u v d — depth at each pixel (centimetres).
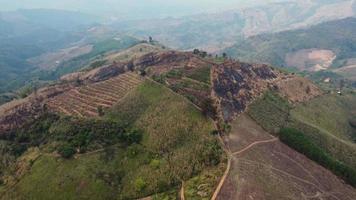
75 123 17200
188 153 14550
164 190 13525
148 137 15988
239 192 12475
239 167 13800
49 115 18775
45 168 14900
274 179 13600
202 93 18750
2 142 17638
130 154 15300
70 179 14238
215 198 12169
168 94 18275
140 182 13875
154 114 17225
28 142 17362
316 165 15400
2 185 14975
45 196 13838
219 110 17512
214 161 14050
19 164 15788
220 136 15662
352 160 18488
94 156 15250
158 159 14788
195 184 13138
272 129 17950
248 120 18312
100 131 16438
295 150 16275
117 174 14600
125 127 16838
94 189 13925
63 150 15412
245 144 15750
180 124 16012
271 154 15462
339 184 14500
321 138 19362
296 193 13162
